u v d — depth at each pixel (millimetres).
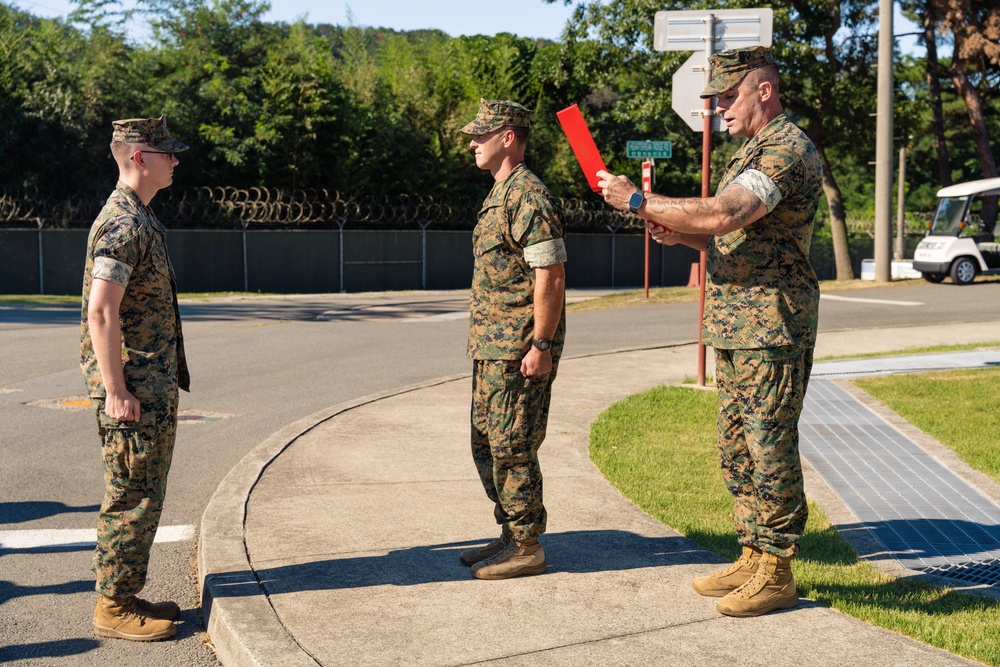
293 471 6203
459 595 4133
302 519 5188
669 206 3604
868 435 7441
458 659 3520
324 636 3703
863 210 57562
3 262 26844
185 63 32562
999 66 33969
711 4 27328
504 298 4199
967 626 3820
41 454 7156
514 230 4094
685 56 27469
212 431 8031
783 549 3883
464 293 28312
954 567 4570
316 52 33469
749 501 4027
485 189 35969
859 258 39031
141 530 3893
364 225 33188
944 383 9320
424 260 31234
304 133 31594
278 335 14914
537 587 4227
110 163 30641
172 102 30453
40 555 5031
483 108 4215
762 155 3684
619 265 35219
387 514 5305
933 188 56469
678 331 14805
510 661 3504
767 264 3760
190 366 11570
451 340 14203
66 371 11039
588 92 39625
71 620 4195
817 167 3715
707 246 3990
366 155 33281
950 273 22703
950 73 33906
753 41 8742
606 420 7859
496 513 4480
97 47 30875
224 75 31953
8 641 3975
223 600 4012
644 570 4438
